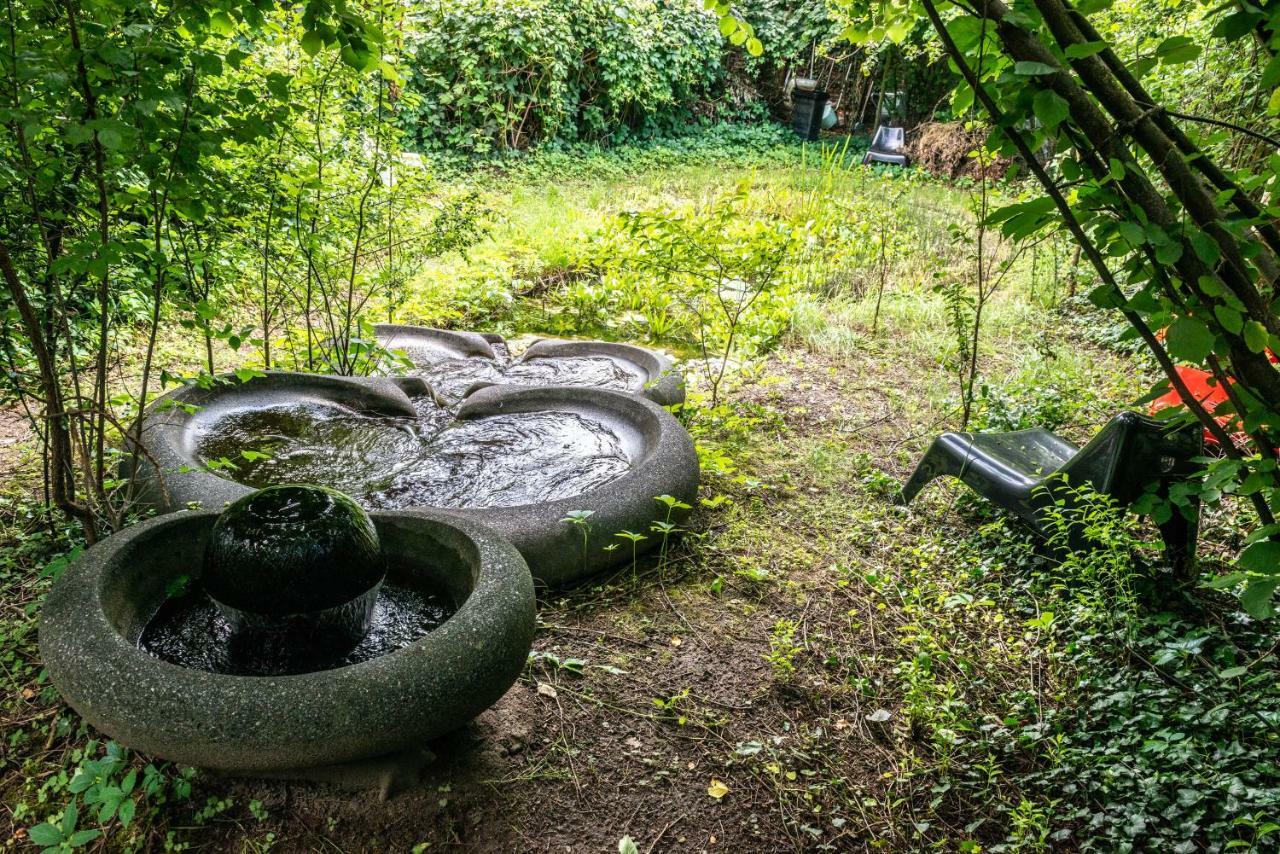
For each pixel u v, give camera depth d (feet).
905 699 8.57
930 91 46.80
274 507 7.32
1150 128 4.51
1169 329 4.58
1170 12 15.94
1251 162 14.58
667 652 9.46
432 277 23.04
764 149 46.96
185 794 6.94
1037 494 10.59
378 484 12.07
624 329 21.81
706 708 8.62
